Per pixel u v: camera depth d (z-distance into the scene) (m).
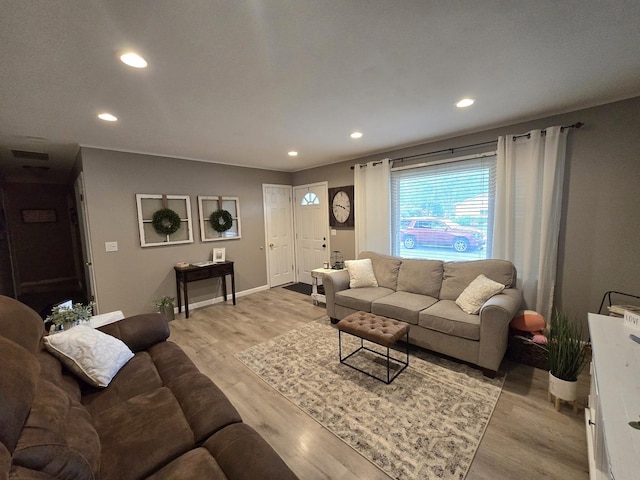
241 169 4.89
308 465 1.56
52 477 0.82
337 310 3.44
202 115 2.48
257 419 1.92
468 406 1.98
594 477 1.26
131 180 3.67
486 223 3.26
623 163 2.42
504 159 2.97
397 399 2.07
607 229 2.52
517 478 1.45
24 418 0.89
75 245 6.02
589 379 2.26
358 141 3.54
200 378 1.66
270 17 1.29
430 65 1.78
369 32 1.43
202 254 4.42
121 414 1.36
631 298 2.46
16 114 2.26
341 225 4.88
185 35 1.40
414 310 2.73
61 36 1.35
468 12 1.30
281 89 2.04
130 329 2.08
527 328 2.52
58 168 4.64
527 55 1.68
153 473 1.06
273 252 5.43
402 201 4.00
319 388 2.23
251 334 3.30
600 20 1.37
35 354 1.42
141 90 1.97
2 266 4.59
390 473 1.49
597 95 2.29
